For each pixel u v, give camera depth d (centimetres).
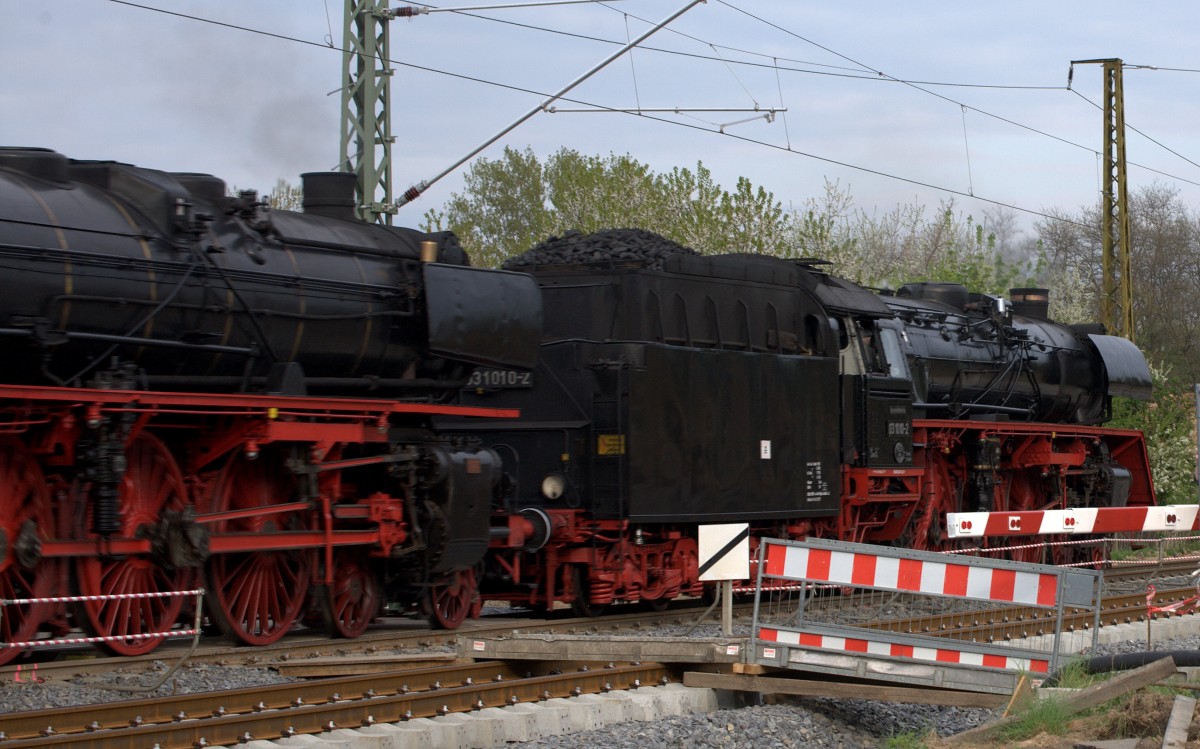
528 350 1490
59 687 981
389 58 1995
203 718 898
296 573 1320
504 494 1585
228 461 1236
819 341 1889
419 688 1053
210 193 1238
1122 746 837
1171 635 1600
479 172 6512
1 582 1072
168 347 1155
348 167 1991
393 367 1397
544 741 916
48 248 1062
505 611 1766
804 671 1091
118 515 1105
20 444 1073
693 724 971
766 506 1753
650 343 1595
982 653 1074
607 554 1588
